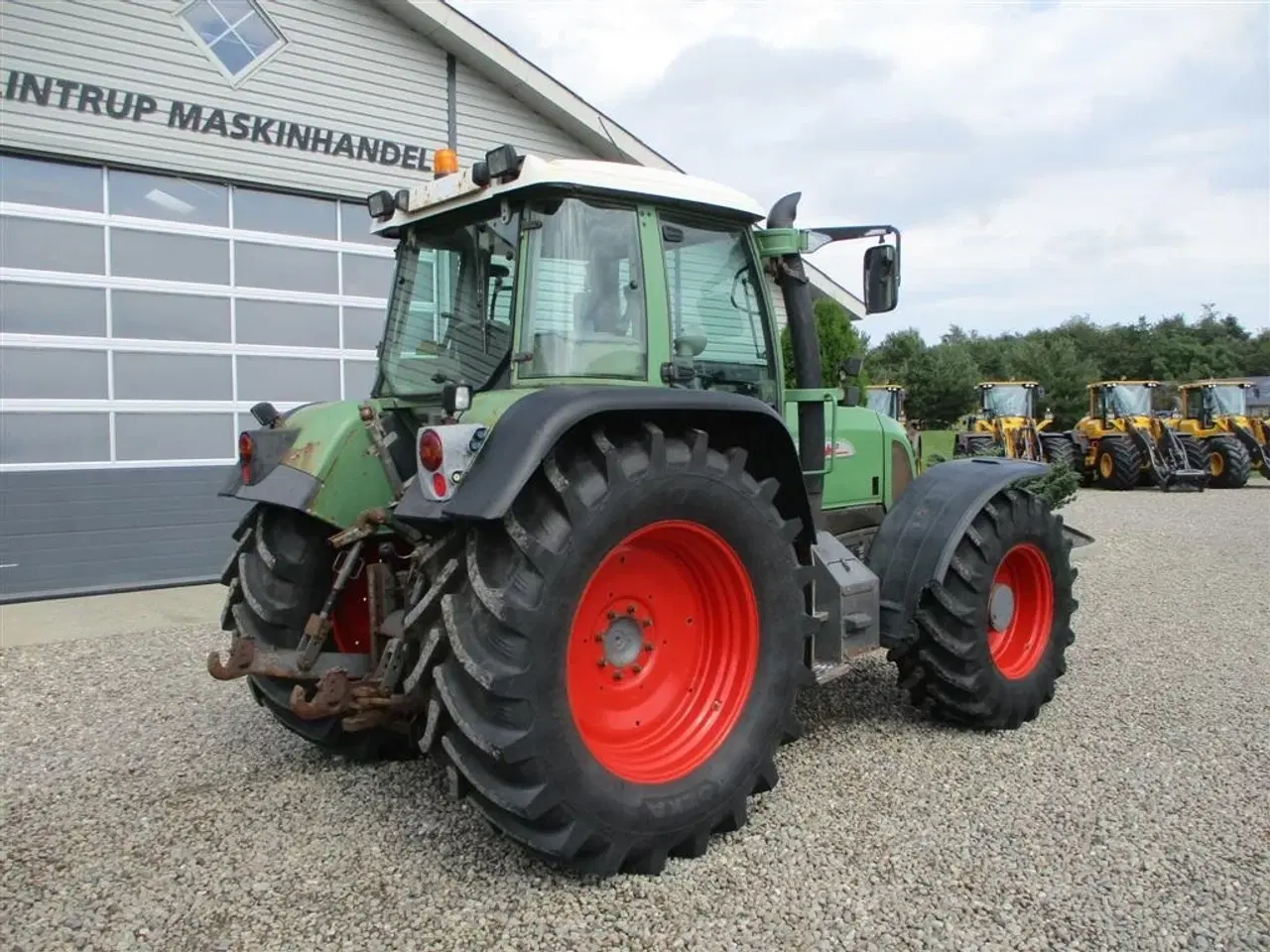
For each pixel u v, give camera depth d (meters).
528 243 2.99
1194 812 3.21
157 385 7.68
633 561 2.97
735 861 2.87
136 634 5.97
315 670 3.17
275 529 3.47
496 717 2.54
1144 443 17.05
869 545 4.33
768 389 3.70
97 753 3.86
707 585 3.12
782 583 3.11
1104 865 2.84
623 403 2.69
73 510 7.34
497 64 9.02
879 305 3.84
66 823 3.18
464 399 2.80
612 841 2.66
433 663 2.68
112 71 7.30
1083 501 15.12
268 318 8.21
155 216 7.64
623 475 2.71
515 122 9.53
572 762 2.59
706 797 2.86
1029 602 4.28
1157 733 4.02
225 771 3.64
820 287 11.87
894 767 3.62
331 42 8.34
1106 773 3.56
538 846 2.61
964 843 2.98
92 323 7.39
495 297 3.09
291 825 3.14
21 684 4.84
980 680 3.87
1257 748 3.83
